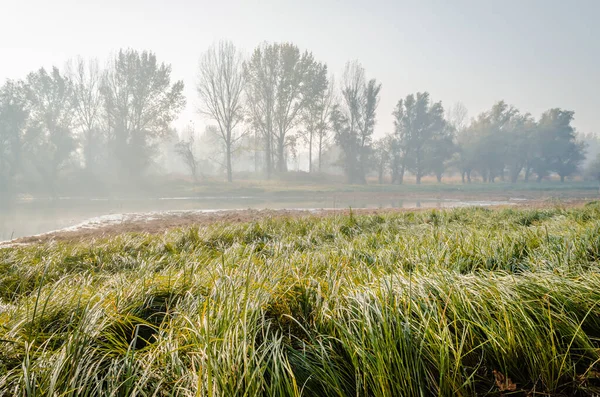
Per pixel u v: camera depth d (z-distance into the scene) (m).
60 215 18.61
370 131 53.28
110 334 2.76
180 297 3.59
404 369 2.21
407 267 4.65
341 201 29.80
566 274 3.45
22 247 7.79
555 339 2.57
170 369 2.35
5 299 4.52
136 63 44.34
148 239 8.40
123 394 2.18
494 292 2.95
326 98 54.53
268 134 51.91
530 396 2.25
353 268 4.55
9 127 41.62
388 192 41.97
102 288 3.79
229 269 4.21
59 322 3.08
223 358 2.14
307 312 3.16
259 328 2.75
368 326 2.46
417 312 2.67
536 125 70.44
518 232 6.00
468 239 5.74
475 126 69.62
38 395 2.03
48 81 43.06
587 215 8.68
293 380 2.02
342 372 2.40
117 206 24.62
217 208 22.70
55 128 42.75
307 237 7.95
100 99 46.25
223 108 47.97
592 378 2.29
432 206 23.97
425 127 57.12
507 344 2.48
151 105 46.31
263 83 48.91
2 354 2.47
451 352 2.47
